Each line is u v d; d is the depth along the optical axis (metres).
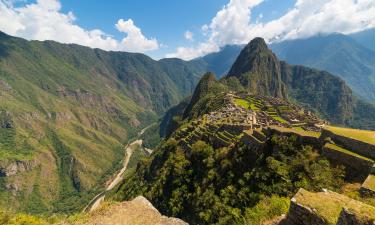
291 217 15.07
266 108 132.62
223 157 52.19
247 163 43.03
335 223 12.91
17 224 28.25
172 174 69.31
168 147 100.38
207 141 70.69
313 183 27.36
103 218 22.00
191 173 62.69
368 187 19.58
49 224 26.86
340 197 14.75
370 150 25.52
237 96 172.62
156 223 21.28
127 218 21.95
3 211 30.91
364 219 11.54
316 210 13.96
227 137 62.88
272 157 36.06
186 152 77.88
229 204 38.16
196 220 45.03
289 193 29.09
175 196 60.16
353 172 25.33
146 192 83.06
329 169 26.92
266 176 34.44
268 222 18.61
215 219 38.72
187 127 109.25
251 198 34.16
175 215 55.47
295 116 117.25
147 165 116.94
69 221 23.02
